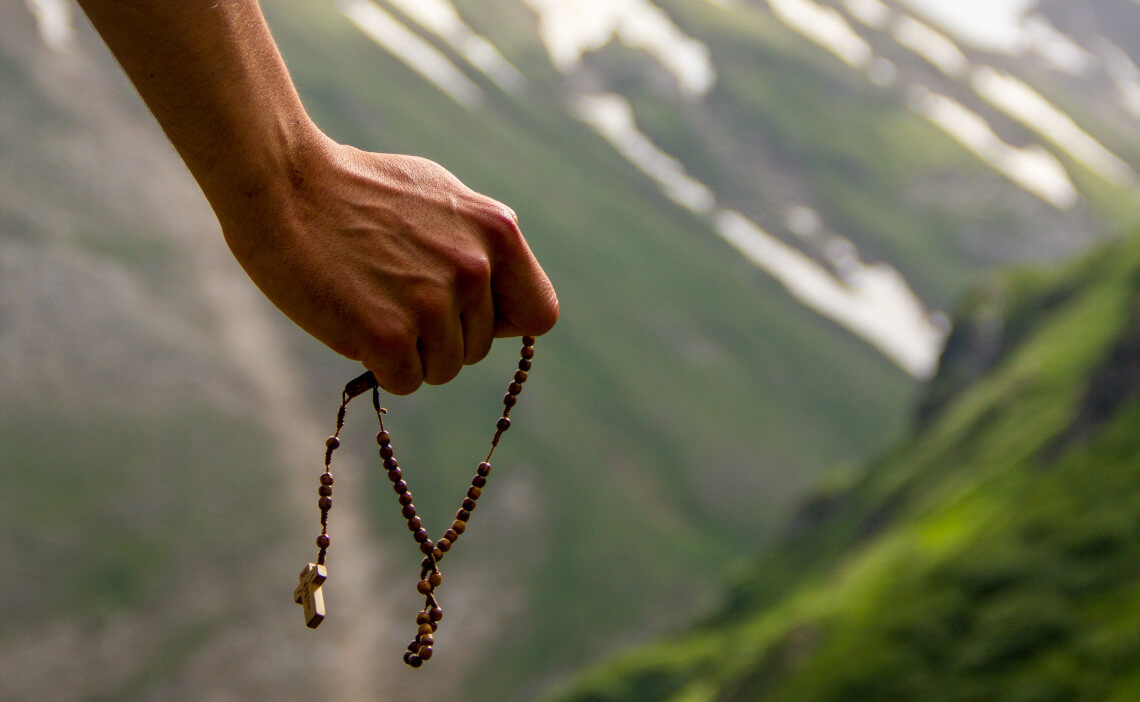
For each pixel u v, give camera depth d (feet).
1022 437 312.29
